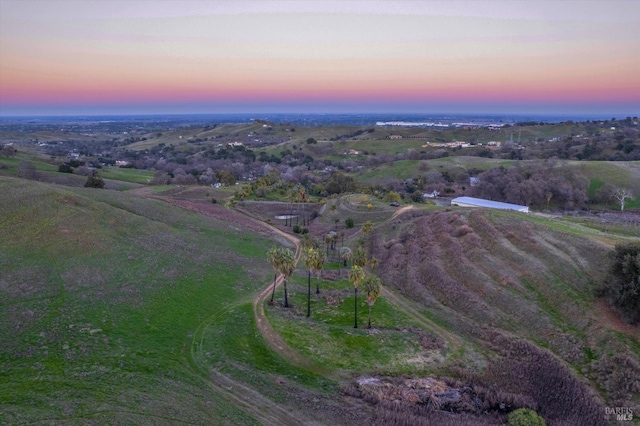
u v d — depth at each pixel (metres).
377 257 82.19
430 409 39.50
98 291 52.97
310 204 137.75
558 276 57.69
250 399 38.62
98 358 40.56
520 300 56.28
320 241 99.25
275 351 47.44
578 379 42.19
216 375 41.84
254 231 97.88
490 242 71.06
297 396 39.72
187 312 53.75
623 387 40.31
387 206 119.38
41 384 35.56
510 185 136.25
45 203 72.62
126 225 76.25
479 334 53.28
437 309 60.25
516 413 37.84
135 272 60.56
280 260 57.78
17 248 58.41
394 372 45.31
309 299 59.06
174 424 33.28
